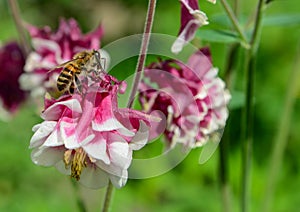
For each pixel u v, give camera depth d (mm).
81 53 298
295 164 547
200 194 528
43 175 530
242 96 363
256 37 342
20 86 394
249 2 551
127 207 532
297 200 523
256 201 534
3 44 404
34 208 512
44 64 365
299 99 544
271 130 568
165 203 537
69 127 283
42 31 371
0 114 407
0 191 524
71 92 290
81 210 356
